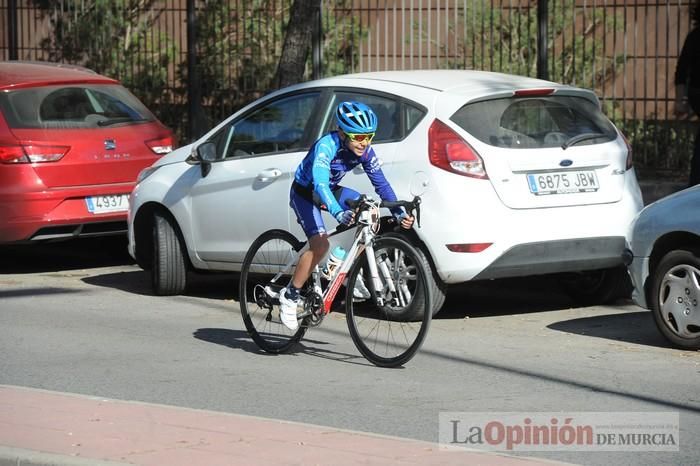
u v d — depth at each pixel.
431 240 13.50
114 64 26.06
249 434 9.48
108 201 18.31
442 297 13.83
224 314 15.38
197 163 15.88
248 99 24.06
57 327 14.53
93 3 26.22
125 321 14.91
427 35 22.08
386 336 12.51
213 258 15.95
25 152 17.70
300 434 9.50
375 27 22.67
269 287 12.99
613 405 10.74
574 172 13.92
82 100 18.64
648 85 22.92
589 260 14.02
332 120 14.83
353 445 9.16
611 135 14.44
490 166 13.48
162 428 9.66
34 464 8.84
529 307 15.63
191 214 16.08
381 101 14.34
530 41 21.27
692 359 12.52
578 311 15.30
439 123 13.65
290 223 14.87
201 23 24.33
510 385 11.52
